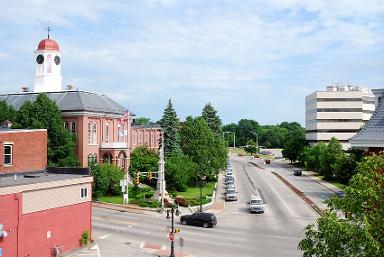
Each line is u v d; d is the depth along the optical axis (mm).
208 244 42719
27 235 33969
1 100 78000
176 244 42500
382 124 32062
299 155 144500
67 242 38625
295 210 63406
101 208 61344
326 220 18422
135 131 98562
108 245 41406
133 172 74688
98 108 78688
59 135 69875
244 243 43156
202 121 90062
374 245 16938
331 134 164000
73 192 39438
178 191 77875
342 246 18625
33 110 69875
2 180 37875
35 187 34562
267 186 90625
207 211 62531
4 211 31766
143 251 39594
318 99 164375
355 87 172875
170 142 94875
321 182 97312
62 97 79625
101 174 66438
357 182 19125
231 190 75062
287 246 41906
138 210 60125
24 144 45156
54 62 92062
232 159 176000
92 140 77688
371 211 18703
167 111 95938
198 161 86625
